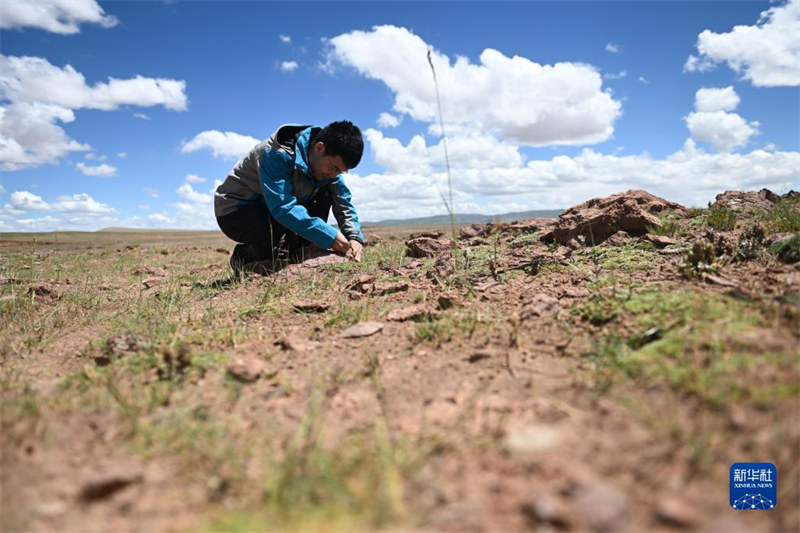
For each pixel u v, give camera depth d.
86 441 1.52
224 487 1.29
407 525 1.10
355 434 1.51
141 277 5.21
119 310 3.49
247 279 4.19
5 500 1.25
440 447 1.38
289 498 1.21
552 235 4.50
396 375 1.94
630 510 1.08
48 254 8.00
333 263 4.33
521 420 1.48
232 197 4.56
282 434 1.54
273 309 3.04
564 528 1.05
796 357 1.52
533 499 1.12
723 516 1.04
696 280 2.51
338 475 1.29
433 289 3.19
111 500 1.25
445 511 1.14
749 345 1.65
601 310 2.24
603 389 1.59
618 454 1.26
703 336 1.76
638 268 3.02
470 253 4.22
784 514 1.03
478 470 1.27
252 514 1.17
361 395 1.79
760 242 3.03
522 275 3.30
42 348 2.65
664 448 1.26
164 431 1.56
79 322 3.21
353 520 1.13
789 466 1.14
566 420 1.45
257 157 4.34
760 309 1.96
